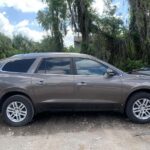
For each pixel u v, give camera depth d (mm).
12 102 8859
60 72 8875
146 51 23031
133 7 21781
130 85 8711
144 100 8812
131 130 8125
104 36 25875
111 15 26062
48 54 9125
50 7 27141
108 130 8156
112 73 8773
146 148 6738
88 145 7016
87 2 25953
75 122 9039
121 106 8805
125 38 24891
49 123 9023
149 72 10227
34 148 6941
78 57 8992
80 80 8734
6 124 9055
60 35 27938
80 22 26656
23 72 8953
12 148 7008
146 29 21734
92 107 8781
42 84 8758
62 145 7078
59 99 8750
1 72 8977
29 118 8844
